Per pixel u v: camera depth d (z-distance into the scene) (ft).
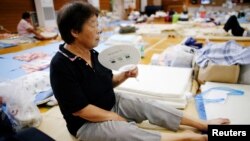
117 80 4.36
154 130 3.97
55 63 3.28
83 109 3.27
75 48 3.50
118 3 21.89
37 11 17.34
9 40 12.45
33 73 6.46
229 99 4.58
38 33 13.11
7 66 7.79
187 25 14.02
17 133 3.51
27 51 10.07
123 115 4.01
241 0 19.07
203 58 5.55
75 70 3.34
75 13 3.15
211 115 4.08
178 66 6.46
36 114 4.30
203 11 17.83
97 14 3.43
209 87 5.07
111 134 3.28
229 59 5.21
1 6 15.05
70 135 3.96
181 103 4.56
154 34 11.94
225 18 14.97
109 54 4.06
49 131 4.09
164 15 18.71
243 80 5.24
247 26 12.59
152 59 7.07
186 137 3.31
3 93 4.17
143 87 5.02
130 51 4.23
